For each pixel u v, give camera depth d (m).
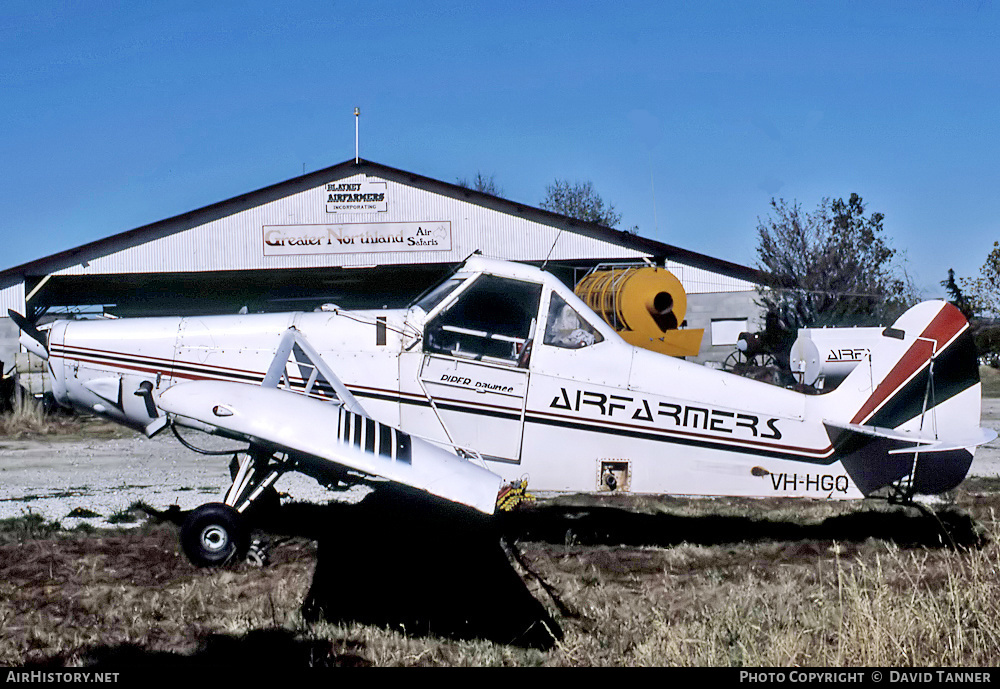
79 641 4.73
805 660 4.23
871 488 6.90
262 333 6.89
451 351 6.69
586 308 6.69
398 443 5.26
